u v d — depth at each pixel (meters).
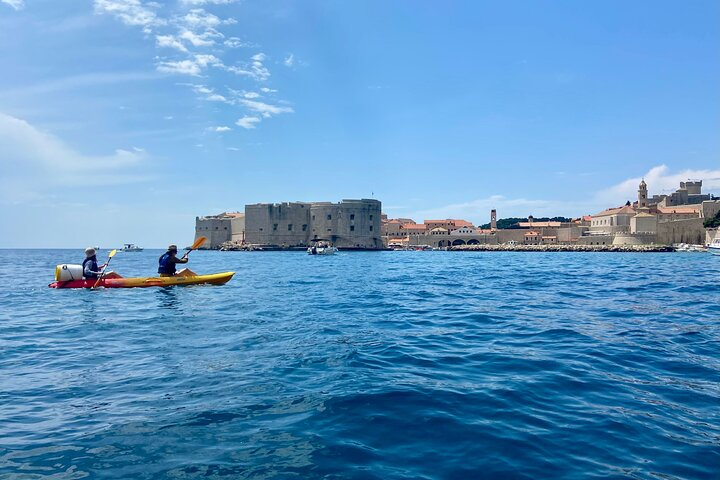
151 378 6.62
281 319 11.87
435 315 12.57
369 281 25.41
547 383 6.34
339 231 119.31
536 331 10.13
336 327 10.70
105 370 7.08
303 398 5.73
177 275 20.47
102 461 4.12
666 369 6.98
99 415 5.21
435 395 5.83
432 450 4.35
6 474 3.87
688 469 3.97
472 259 68.81
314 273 33.94
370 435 4.67
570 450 4.34
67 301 15.30
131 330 10.34
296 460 4.13
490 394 5.88
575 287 20.77
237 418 5.10
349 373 6.84
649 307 13.79
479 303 15.23
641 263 50.81
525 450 4.34
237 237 133.62
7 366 7.36
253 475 3.87
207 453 4.27
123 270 40.00
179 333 9.97
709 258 70.25
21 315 12.55
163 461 4.11
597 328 10.39
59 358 7.87
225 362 7.49
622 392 5.96
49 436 4.66
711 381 6.36
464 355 7.98
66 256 102.06
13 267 44.78
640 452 4.29
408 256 87.75
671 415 5.16
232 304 14.80
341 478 3.83
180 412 5.28
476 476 3.88
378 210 124.38
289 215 122.25
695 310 13.08
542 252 120.19
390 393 5.89
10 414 5.27
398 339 9.34
